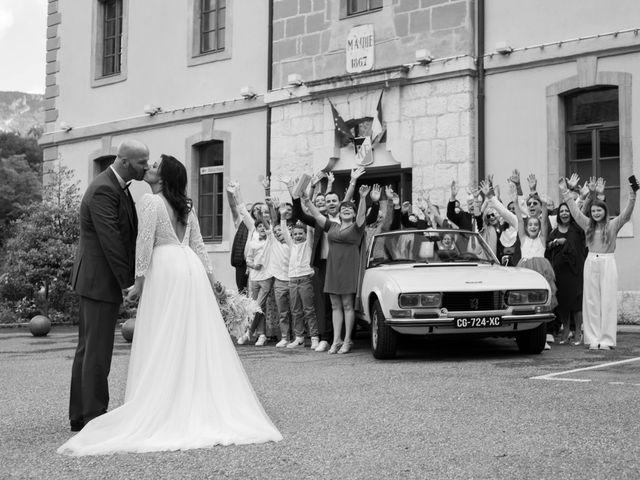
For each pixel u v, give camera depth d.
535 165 14.04
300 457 4.36
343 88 16.09
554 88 13.84
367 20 16.12
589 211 9.87
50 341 12.80
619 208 13.23
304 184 10.11
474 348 9.94
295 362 8.88
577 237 9.91
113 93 21.44
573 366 7.87
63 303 16.94
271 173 17.56
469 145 14.61
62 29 22.80
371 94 15.84
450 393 6.37
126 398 4.97
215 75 19.19
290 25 17.44
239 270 12.11
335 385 7.02
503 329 8.62
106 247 5.16
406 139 15.30
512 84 14.33
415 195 15.23
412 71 15.25
